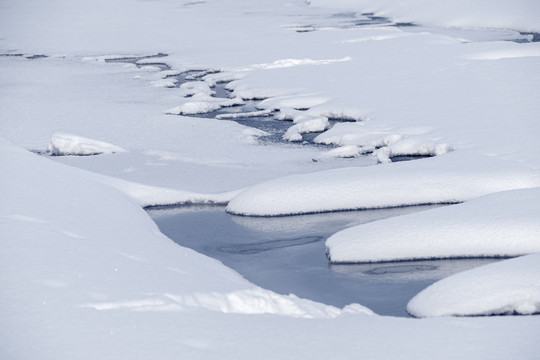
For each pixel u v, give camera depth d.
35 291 6.71
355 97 20.91
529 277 8.08
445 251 10.02
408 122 17.56
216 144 17.30
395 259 10.07
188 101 22.61
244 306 6.97
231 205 12.84
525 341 6.06
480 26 36.75
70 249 8.00
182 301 6.73
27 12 53.22
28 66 30.72
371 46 30.22
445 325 6.46
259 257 10.62
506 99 18.77
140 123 19.67
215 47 33.81
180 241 11.44
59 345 5.69
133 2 60.41
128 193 13.36
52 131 18.98
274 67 27.84
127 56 32.84
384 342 6.02
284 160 15.73
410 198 12.37
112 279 7.18
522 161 13.52
